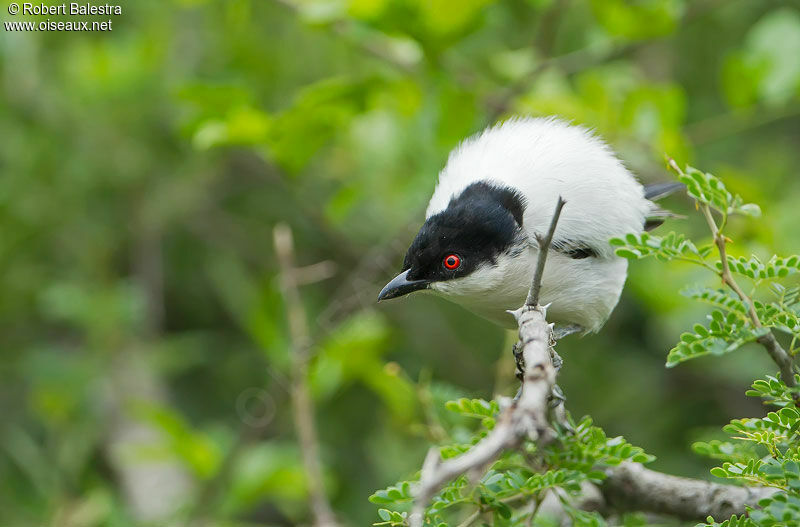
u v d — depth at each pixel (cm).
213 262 1401
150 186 1366
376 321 1076
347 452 1310
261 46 1332
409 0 1018
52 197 1313
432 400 812
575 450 535
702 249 507
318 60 1361
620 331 1420
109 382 1272
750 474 496
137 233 1377
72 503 1084
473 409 538
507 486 528
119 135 1330
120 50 1314
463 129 1102
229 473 1059
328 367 1023
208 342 1410
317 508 890
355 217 1374
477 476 491
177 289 1459
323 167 1407
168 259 1454
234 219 1441
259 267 1445
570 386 1351
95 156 1325
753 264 504
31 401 1262
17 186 1302
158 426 1089
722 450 577
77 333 1399
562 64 1177
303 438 920
